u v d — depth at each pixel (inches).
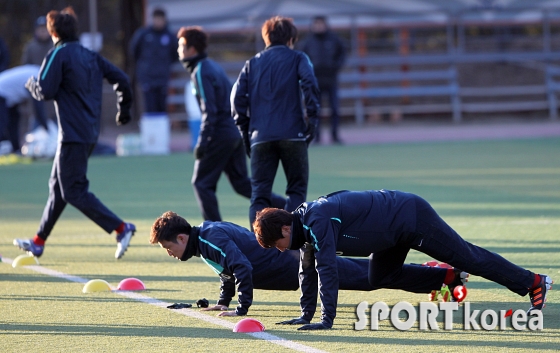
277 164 1064.2
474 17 3676.2
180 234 772.0
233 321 763.4
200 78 1154.0
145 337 713.0
